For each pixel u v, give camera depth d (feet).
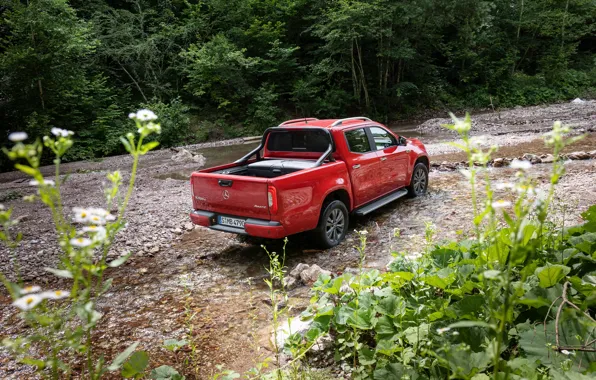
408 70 103.09
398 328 9.18
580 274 9.77
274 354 11.25
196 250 21.01
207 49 89.30
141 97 92.79
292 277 16.19
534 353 7.04
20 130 66.13
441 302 9.38
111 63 91.97
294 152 22.11
